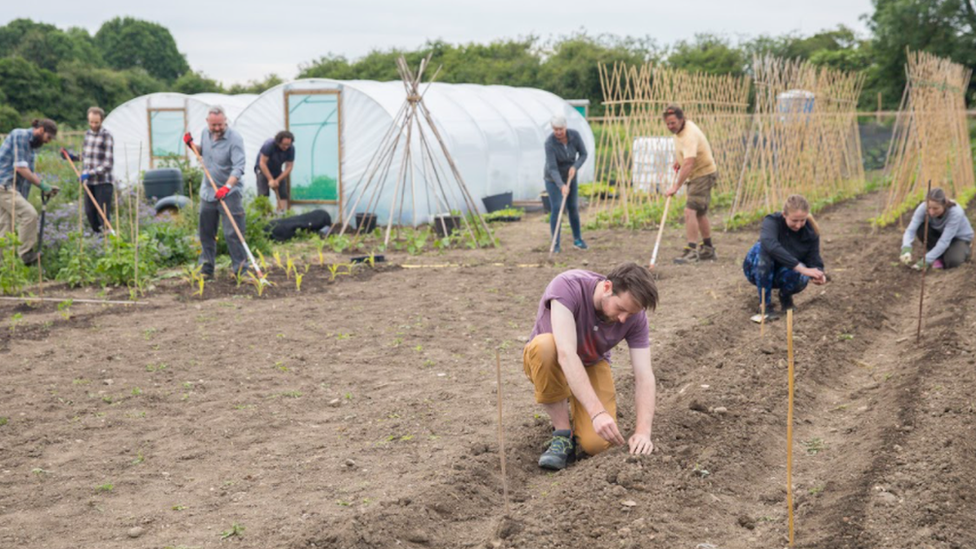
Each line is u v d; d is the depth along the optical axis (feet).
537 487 14.26
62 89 157.28
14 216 32.53
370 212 51.96
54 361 21.72
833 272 32.76
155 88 177.99
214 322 26.14
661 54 150.30
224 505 13.41
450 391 19.15
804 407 18.33
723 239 44.27
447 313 27.27
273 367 21.33
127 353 22.54
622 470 13.93
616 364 21.07
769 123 53.88
